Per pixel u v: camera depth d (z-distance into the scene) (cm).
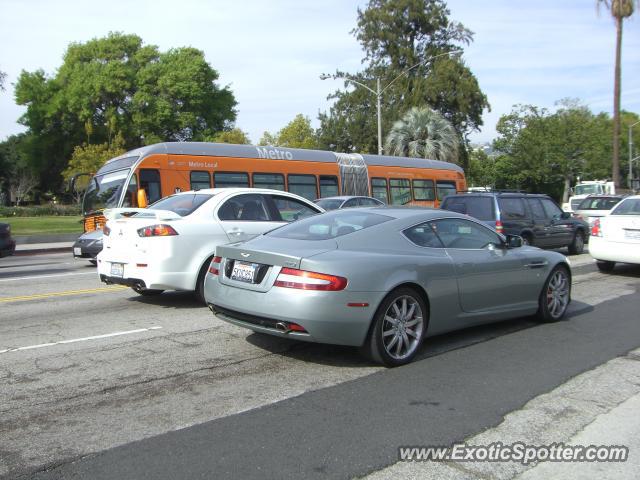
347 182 2064
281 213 891
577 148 5125
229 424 403
